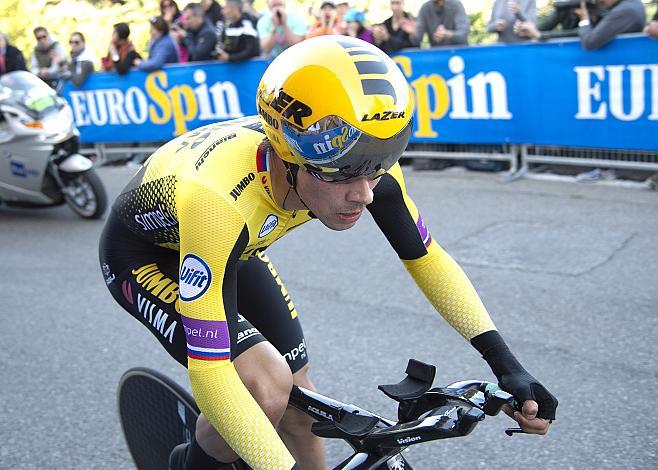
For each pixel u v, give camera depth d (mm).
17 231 5562
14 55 7879
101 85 7758
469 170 6105
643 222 4516
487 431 2514
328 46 1243
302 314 3566
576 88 5246
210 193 1355
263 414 1297
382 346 3180
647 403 2598
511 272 3891
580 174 5586
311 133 1216
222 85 6922
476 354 3055
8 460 2576
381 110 1194
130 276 1706
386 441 1338
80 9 11859
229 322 1345
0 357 3377
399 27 5984
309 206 1340
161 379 1879
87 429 2736
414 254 1558
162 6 7594
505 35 5734
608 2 4945
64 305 3953
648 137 5016
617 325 3201
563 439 2436
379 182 1466
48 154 5520
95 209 5652
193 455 1608
